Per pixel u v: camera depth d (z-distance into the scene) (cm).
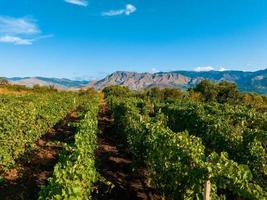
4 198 1123
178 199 993
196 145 1170
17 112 1681
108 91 9794
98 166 1509
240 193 794
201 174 849
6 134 1421
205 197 825
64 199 689
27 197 1146
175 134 1269
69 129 2508
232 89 7581
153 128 1441
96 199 1145
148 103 3500
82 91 8544
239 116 2373
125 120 2142
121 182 1373
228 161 852
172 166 1051
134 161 1516
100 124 3145
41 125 1998
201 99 7325
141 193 1266
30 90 8069
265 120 2230
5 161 1368
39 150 1712
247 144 1441
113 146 2061
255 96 7194
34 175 1356
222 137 1553
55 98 4062
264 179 1233
